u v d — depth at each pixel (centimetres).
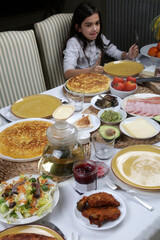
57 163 107
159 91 168
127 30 362
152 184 100
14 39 204
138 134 127
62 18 237
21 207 90
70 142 104
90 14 218
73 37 235
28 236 83
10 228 85
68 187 104
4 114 155
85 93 168
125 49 380
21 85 215
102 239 85
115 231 87
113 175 108
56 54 239
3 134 133
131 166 109
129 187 103
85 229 88
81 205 90
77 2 411
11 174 111
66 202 98
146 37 344
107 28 386
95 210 89
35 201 92
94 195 92
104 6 370
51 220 91
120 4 348
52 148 108
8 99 211
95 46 250
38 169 112
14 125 140
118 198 95
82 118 139
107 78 184
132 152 116
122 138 129
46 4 471
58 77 248
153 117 141
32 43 214
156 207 95
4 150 122
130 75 189
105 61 311
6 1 539
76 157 108
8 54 203
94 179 98
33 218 88
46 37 229
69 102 157
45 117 148
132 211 93
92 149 124
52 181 101
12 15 551
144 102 155
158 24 200
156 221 90
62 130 104
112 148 119
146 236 86
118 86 166
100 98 163
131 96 163
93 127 134
